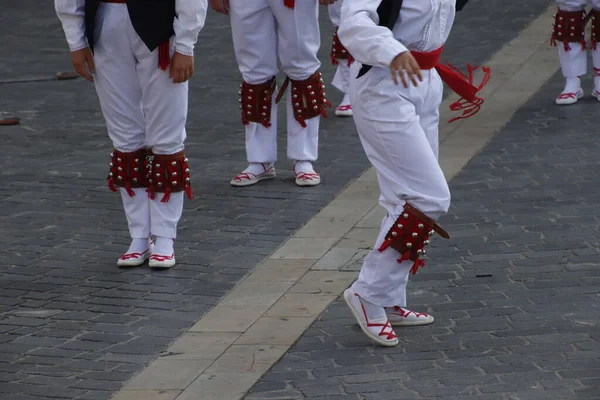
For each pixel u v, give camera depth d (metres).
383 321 9.31
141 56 10.65
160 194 11.27
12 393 8.73
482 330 9.53
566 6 17.17
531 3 26.03
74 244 12.17
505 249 11.43
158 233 11.40
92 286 10.98
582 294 10.20
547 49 21.33
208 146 15.95
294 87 13.85
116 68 10.77
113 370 9.11
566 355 8.93
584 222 12.09
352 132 16.50
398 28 8.59
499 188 13.48
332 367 8.96
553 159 14.57
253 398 8.48
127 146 11.17
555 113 16.92
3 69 21.27
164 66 10.61
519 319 9.71
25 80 20.34
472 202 13.00
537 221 12.22
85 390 8.77
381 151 8.77
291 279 10.95
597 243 11.45
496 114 17.03
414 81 8.11
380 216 12.72
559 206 12.68
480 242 11.66
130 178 11.28
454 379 8.60
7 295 10.77
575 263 10.95
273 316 10.07
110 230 12.61
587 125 16.16
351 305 9.34
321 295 10.50
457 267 11.02
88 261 11.67
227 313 10.21
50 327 10.02
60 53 22.69
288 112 14.04
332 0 13.95
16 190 14.05
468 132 16.08
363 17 8.31
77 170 14.91
